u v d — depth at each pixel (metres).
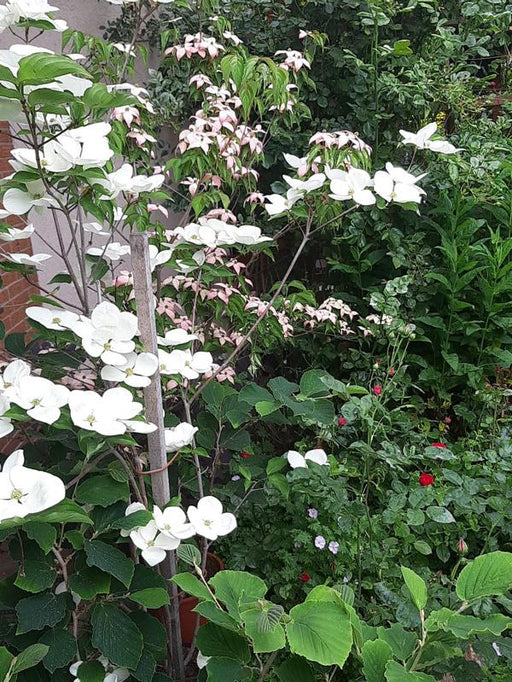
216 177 2.36
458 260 3.03
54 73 1.02
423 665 1.25
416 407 2.97
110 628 1.29
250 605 1.14
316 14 3.49
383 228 3.24
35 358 1.63
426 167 3.34
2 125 2.78
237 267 2.46
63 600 1.29
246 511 2.27
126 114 2.19
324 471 1.86
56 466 1.56
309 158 2.16
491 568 1.23
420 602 1.24
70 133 1.32
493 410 2.98
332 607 1.14
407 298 3.15
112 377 1.39
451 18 3.66
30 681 1.35
